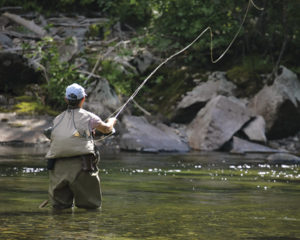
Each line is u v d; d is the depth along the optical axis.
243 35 41.59
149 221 9.53
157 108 38.53
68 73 36.91
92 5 49.88
